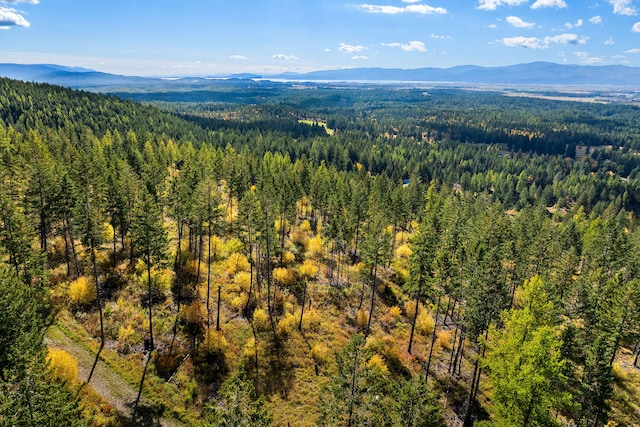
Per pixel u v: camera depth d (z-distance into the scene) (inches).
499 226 2425.0
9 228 1413.6
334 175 4224.9
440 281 1627.7
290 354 1585.9
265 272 2139.5
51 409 725.9
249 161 4109.3
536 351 928.9
